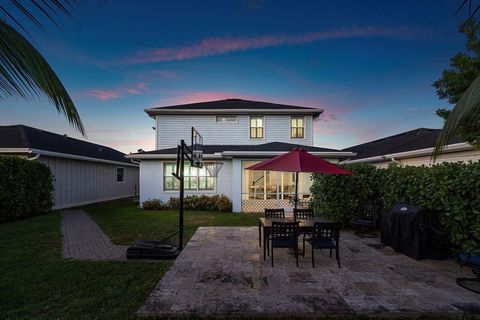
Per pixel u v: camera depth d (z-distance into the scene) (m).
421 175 5.51
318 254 5.21
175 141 14.73
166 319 2.89
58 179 12.70
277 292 3.48
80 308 3.11
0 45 1.63
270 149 11.94
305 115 14.67
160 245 5.32
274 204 11.91
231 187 12.92
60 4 1.60
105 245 6.03
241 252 5.30
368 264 4.62
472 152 8.31
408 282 3.82
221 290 3.53
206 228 7.66
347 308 3.04
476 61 5.09
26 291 3.56
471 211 4.25
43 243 6.11
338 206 7.64
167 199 12.90
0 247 5.76
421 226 4.85
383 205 7.17
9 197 8.88
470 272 4.22
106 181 16.94
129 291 3.58
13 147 11.27
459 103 2.13
